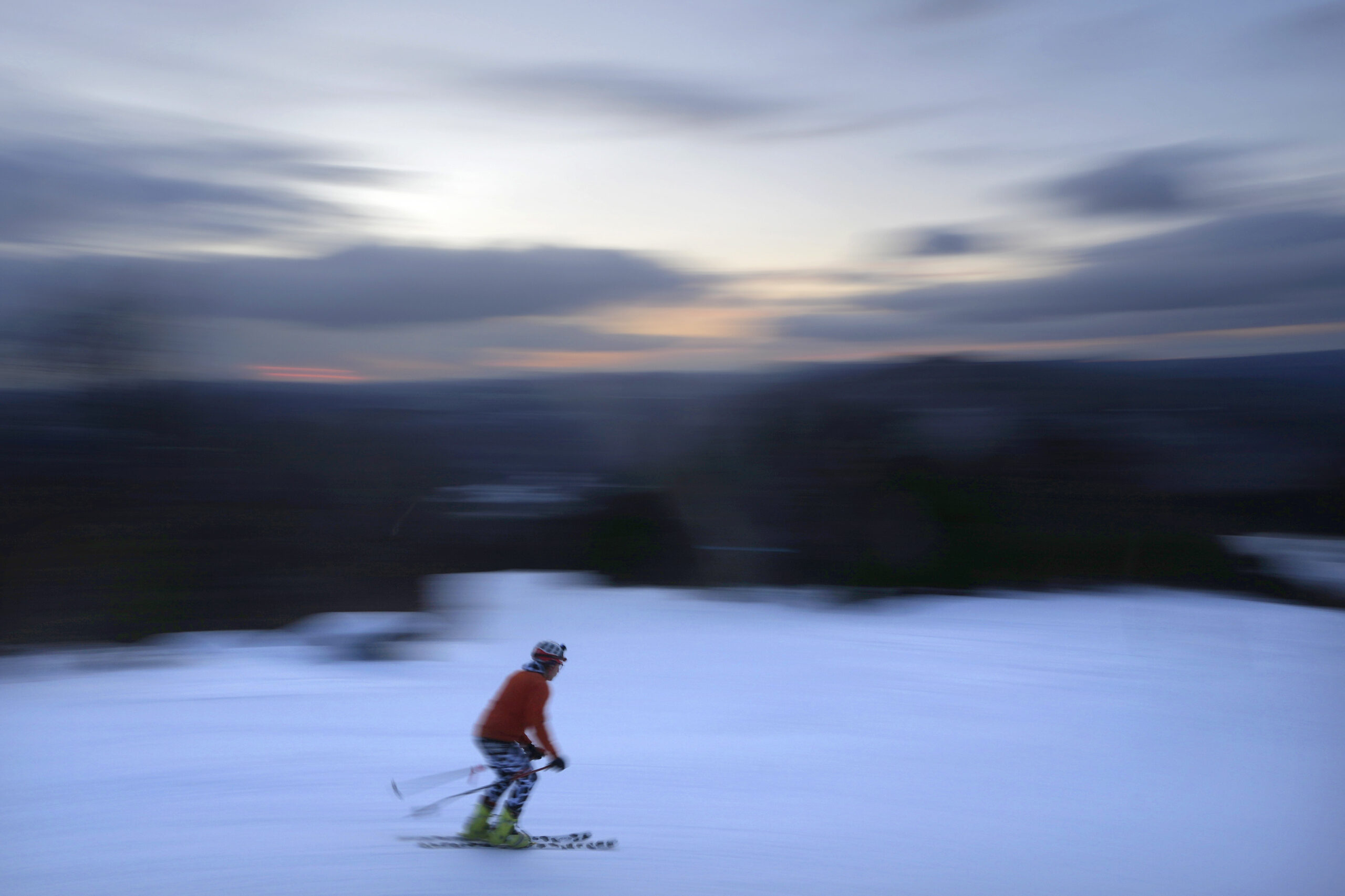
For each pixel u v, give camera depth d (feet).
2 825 16.71
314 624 40.91
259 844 15.74
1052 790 19.80
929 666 34.94
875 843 16.40
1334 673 33.32
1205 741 24.32
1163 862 15.75
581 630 42.11
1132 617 44.06
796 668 34.83
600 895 13.78
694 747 23.31
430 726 25.38
